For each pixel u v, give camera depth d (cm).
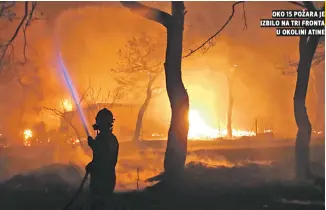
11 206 851
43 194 932
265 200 869
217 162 1465
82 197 849
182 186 992
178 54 1084
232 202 855
